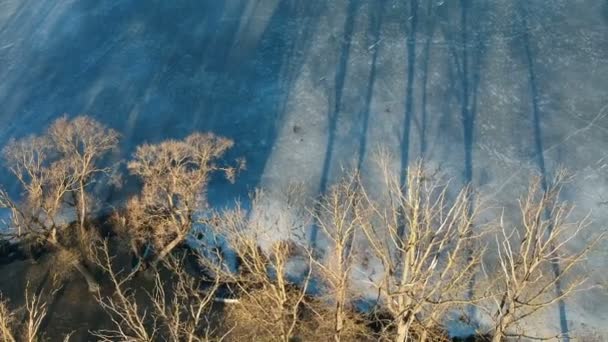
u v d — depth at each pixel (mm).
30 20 53375
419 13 49719
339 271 23531
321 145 42031
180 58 48781
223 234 33594
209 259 34125
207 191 39625
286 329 26609
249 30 50219
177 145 32375
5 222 35969
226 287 33719
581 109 42312
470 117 42594
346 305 30828
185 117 44750
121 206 38312
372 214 34656
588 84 43750
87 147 32750
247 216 38000
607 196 37469
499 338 23281
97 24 52344
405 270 22109
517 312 29625
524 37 47125
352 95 44812
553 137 40906
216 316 32656
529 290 30297
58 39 51594
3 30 52875
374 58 47031
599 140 40406
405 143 41469
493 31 47781
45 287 35281
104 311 33969
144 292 34500
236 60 48188
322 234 36188
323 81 45938
